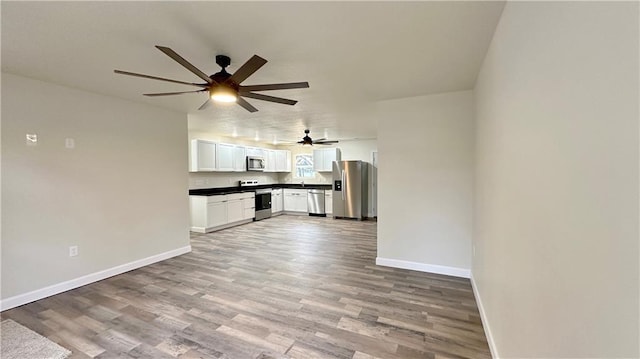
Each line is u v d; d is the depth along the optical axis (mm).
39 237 2766
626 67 575
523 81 1267
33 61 2322
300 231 5938
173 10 1606
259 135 6828
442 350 1925
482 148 2410
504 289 1612
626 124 578
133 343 2008
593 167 705
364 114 4391
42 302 2664
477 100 2748
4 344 1996
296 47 2092
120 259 3457
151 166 3832
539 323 1084
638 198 546
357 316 2373
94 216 3207
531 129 1169
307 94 3295
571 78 822
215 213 5965
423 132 3385
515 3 1384
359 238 5293
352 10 1605
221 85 2152
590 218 721
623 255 594
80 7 1565
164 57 2262
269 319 2330
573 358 817
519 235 1333
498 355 1728
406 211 3514
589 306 731
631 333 573
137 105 3656
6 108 2566
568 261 847
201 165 6055
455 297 2723
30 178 2713
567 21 846
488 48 2080
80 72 2572
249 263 3812
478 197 2646
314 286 3010
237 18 1695
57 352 1911
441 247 3355
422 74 2650
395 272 3414
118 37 1931
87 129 3143
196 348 1953
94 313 2441
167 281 3178
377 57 2264
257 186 8133
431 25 1776
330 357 1856
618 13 601
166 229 4035
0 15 1633
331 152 8008
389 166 3578
